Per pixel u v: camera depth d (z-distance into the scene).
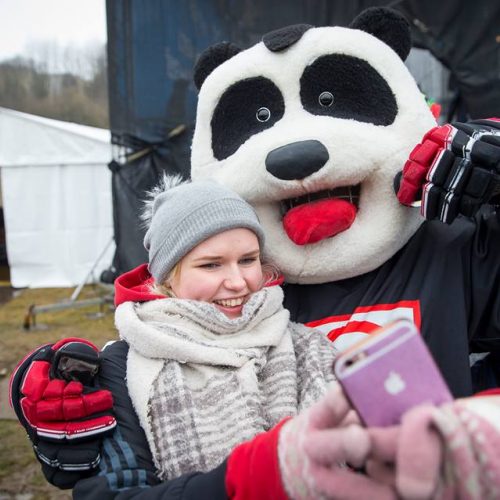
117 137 5.26
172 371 1.08
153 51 5.04
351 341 1.32
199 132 1.47
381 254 1.33
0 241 12.01
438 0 4.29
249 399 1.07
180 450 1.01
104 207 8.78
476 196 1.13
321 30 1.37
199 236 1.14
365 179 1.33
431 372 0.65
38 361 1.10
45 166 8.65
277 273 1.38
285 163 1.23
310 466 0.65
